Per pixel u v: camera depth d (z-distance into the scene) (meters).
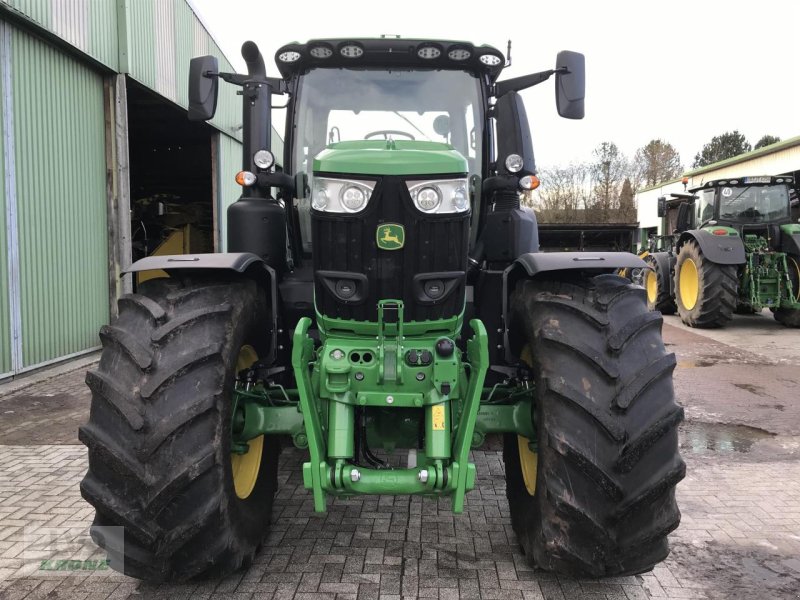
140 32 8.90
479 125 3.55
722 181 10.66
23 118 6.67
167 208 12.69
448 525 3.16
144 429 2.16
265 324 2.81
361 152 2.49
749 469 4.05
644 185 45.09
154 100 10.03
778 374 6.72
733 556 2.90
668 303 11.87
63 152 7.41
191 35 11.00
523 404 2.75
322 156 2.54
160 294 2.51
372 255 2.48
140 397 2.20
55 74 7.25
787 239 9.78
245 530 2.53
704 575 2.73
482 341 2.38
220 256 2.60
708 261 9.48
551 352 2.39
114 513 2.16
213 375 2.32
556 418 2.28
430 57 3.38
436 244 2.49
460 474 2.33
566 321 2.43
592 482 2.21
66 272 7.46
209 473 2.25
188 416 2.20
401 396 2.40
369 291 2.51
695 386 6.23
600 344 2.34
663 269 11.77
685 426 4.97
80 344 7.76
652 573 2.74
